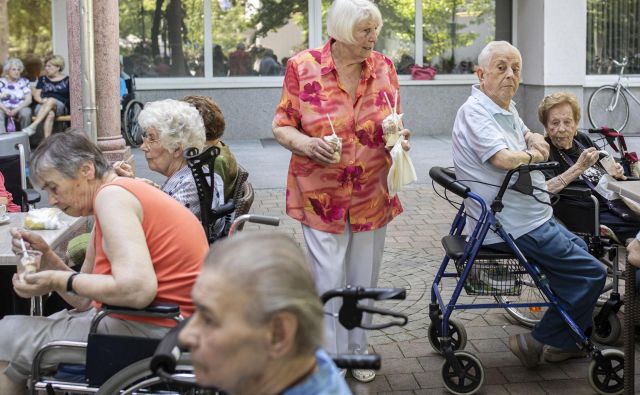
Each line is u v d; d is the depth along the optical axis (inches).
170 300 117.5
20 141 331.0
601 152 203.0
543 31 532.7
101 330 119.3
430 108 577.6
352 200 163.3
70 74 262.5
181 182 155.8
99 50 265.9
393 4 573.9
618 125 565.3
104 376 116.2
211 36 561.6
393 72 167.9
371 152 162.6
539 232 164.4
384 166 164.9
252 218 133.1
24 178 238.2
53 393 119.8
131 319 119.2
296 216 164.4
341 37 155.7
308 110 159.8
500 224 161.3
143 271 110.9
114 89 269.7
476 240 163.6
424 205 345.4
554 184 185.8
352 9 153.9
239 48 565.3
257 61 567.5
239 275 63.6
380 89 163.3
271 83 565.6
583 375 172.6
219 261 64.9
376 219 166.1
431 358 183.8
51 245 154.6
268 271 63.7
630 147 505.4
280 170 430.0
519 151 164.1
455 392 164.4
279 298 63.2
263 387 65.7
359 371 171.8
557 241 164.1
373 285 173.6
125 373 112.4
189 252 118.5
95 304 130.9
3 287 173.9
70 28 260.4
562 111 197.0
